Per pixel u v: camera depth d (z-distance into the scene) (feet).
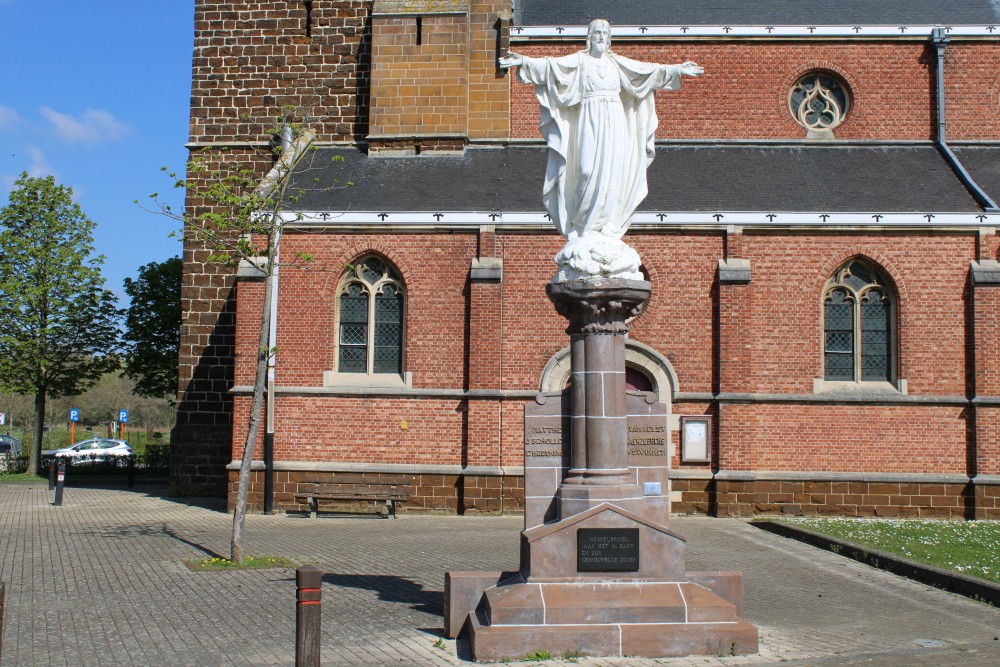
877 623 42.50
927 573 52.42
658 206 82.58
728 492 79.25
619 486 38.29
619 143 40.68
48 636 39.19
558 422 39.81
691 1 101.91
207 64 99.76
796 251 81.15
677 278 81.10
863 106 94.48
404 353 82.28
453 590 38.70
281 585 49.88
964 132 93.91
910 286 80.43
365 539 67.05
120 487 112.27
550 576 37.35
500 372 80.74
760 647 37.50
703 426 80.23
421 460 81.10
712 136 94.89
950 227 80.12
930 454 79.46
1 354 132.26
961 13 99.66
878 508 79.25
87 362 137.80
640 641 35.47
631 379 82.28
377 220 82.12
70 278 132.98
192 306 95.45
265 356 59.52
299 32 99.55
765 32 94.99
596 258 38.65
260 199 64.69
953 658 36.06
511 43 96.84
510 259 81.71
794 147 93.66
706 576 38.93
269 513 80.94
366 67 98.78
